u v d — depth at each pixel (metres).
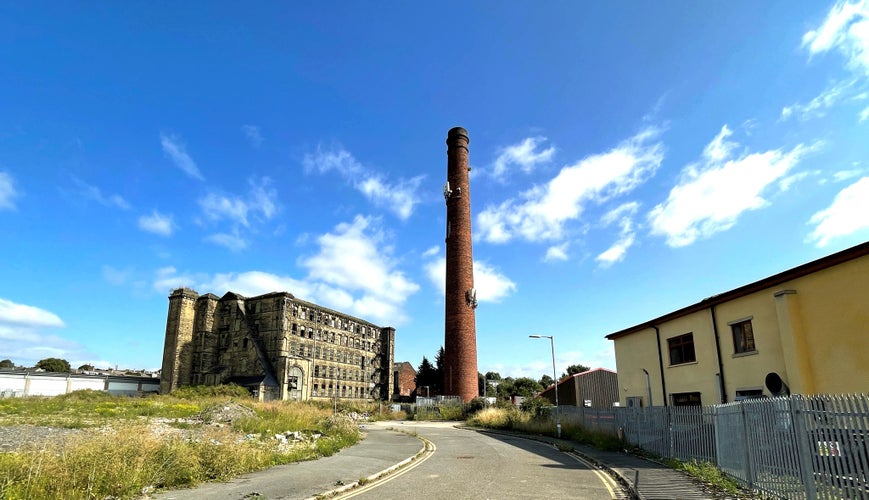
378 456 17.62
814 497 8.23
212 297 80.75
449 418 51.75
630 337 27.39
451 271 61.22
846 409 7.70
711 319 19.91
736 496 9.74
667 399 23.39
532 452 20.02
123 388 78.94
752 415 10.54
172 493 10.24
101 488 9.54
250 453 14.38
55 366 99.31
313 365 79.38
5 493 8.28
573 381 42.78
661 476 12.27
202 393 59.69
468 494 10.41
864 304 13.16
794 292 15.41
